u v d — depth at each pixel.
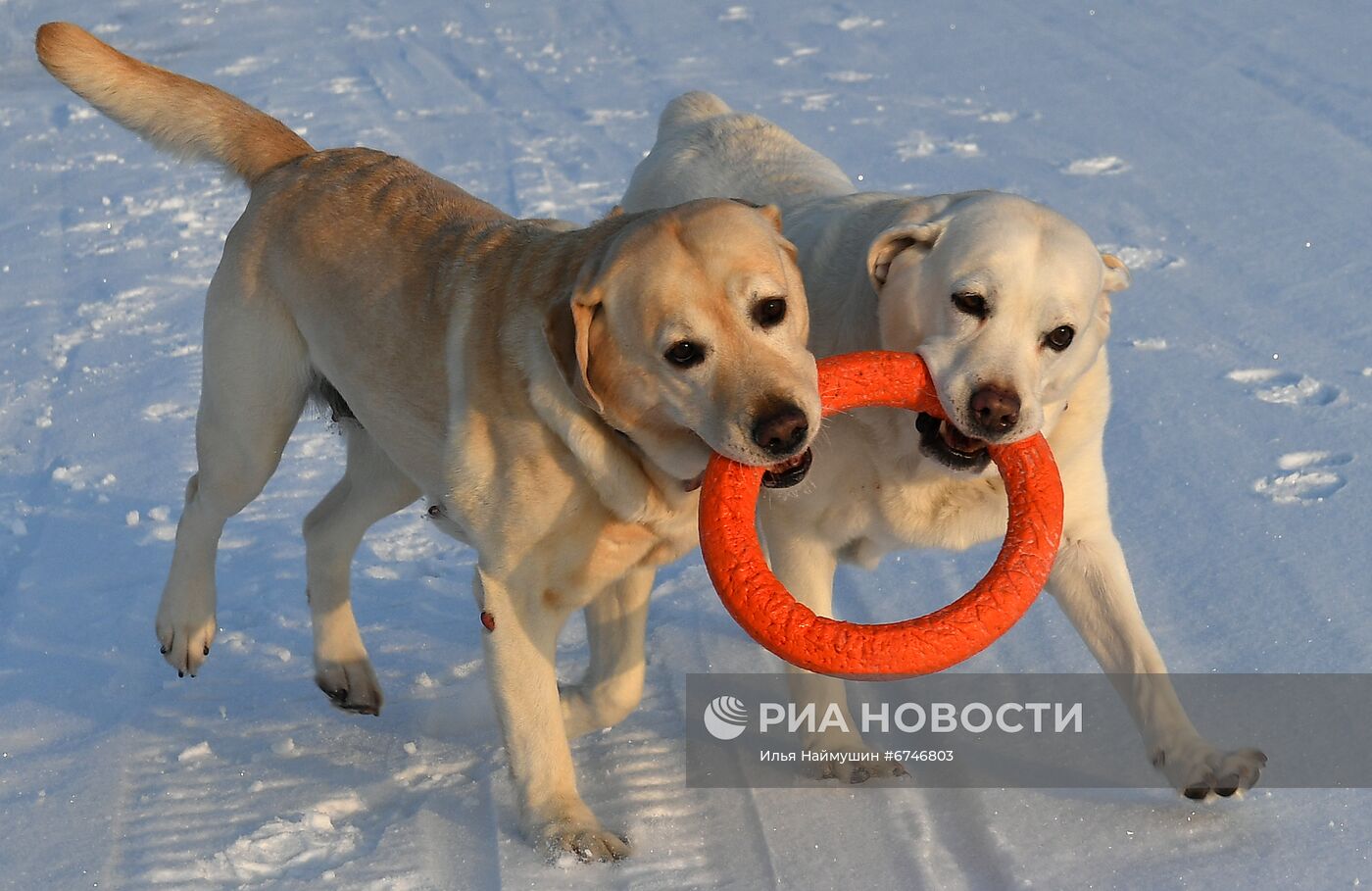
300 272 4.16
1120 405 5.96
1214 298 6.96
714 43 12.68
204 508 4.50
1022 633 4.57
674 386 3.34
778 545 4.07
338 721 4.38
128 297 8.21
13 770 4.12
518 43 13.19
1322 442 5.47
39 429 6.66
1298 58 10.61
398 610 5.08
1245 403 5.87
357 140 10.61
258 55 13.39
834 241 4.17
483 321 3.69
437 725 4.30
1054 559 3.55
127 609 5.10
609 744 4.14
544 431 3.54
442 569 5.36
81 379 7.17
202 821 3.82
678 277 3.29
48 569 5.42
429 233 3.99
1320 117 9.42
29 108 12.37
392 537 5.63
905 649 3.37
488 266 3.79
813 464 3.90
